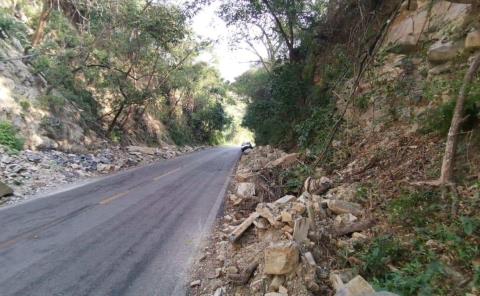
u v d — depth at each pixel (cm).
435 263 430
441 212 556
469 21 879
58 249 629
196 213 972
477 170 606
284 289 465
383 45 1204
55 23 2247
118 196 1129
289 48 2141
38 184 1197
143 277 546
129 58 2638
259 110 2361
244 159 2492
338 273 470
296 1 1952
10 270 529
